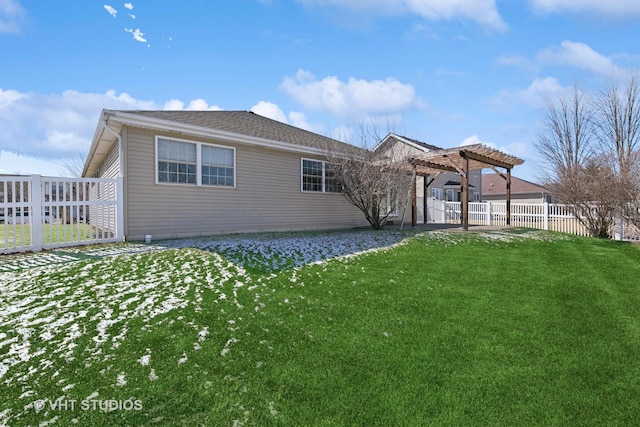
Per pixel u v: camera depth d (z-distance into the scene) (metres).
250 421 2.03
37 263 5.38
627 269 6.09
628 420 2.06
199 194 9.27
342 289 4.49
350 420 2.04
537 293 4.52
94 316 3.41
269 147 10.80
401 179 11.91
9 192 10.53
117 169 8.72
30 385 2.34
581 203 11.66
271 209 11.05
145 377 2.44
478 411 2.13
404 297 4.23
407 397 2.26
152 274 4.88
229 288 4.34
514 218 14.62
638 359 2.79
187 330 3.16
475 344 3.02
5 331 3.07
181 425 1.99
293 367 2.60
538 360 2.76
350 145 12.52
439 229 12.36
